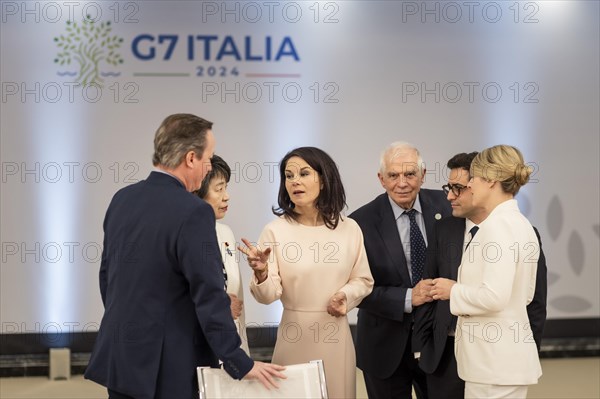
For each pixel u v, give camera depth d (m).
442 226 3.70
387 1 6.63
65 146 6.43
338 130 6.63
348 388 3.62
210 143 3.10
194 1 6.48
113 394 3.02
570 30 6.78
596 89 6.83
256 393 2.99
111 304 3.01
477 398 3.18
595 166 6.84
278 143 6.59
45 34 6.38
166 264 2.95
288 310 3.61
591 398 5.77
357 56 6.62
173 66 6.48
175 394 2.94
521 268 3.15
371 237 3.94
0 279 6.41
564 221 6.84
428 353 3.60
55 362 6.31
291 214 3.62
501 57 6.73
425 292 3.58
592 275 6.86
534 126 6.78
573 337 6.89
